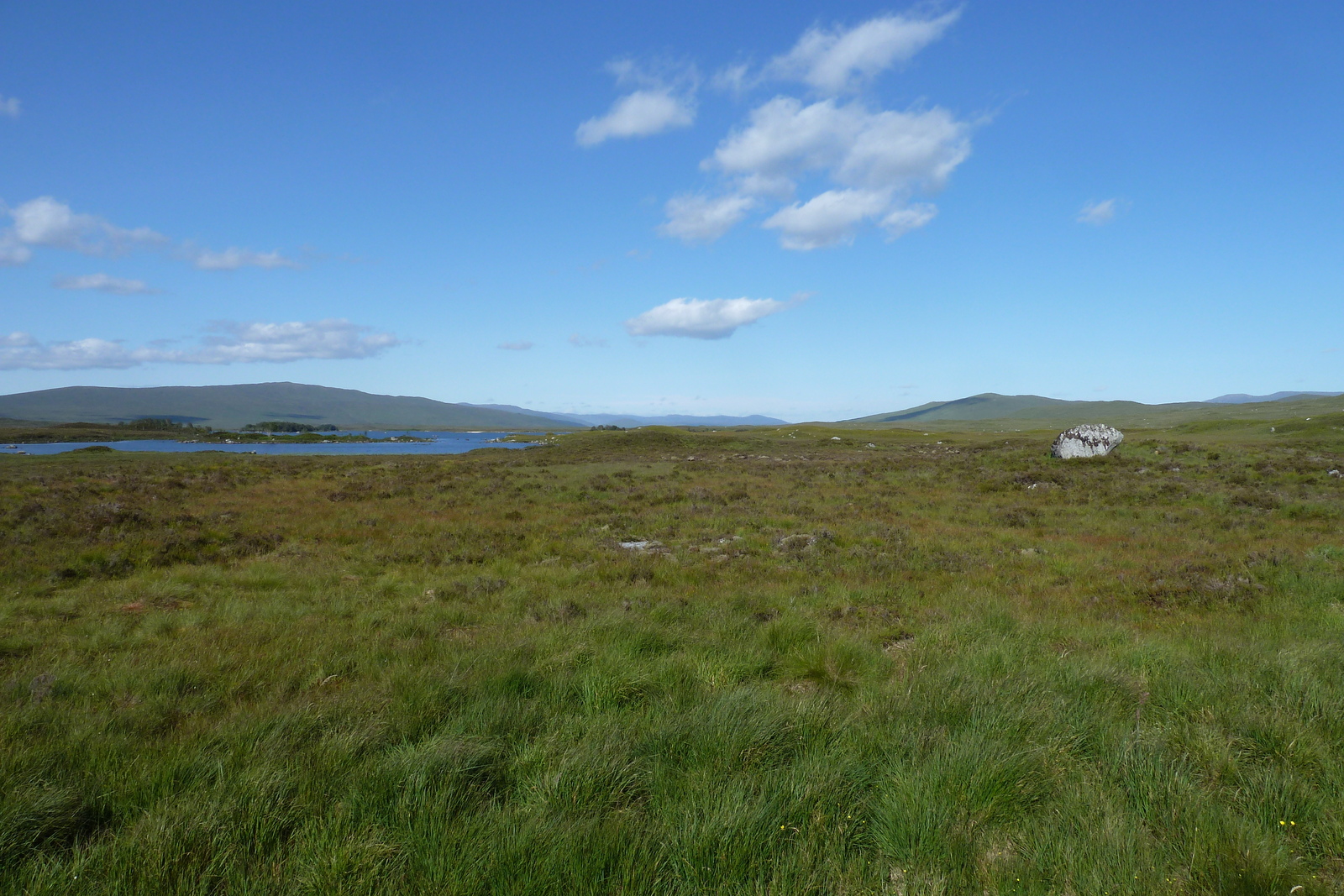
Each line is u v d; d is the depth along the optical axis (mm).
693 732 5125
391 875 3486
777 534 17953
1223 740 5078
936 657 7652
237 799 4016
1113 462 34844
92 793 4270
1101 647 8242
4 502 21469
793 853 3754
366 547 16922
